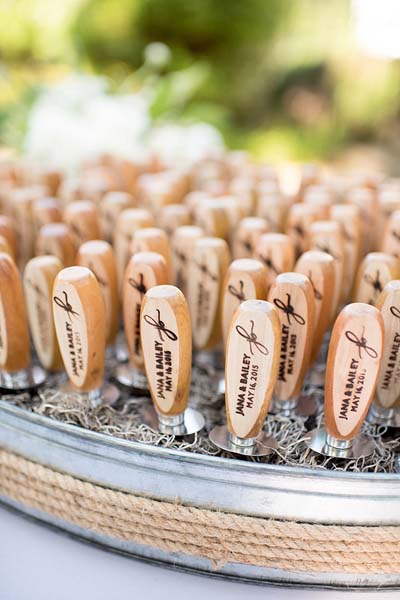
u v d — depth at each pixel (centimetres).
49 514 64
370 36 105
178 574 61
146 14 165
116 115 114
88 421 63
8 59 164
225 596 59
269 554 59
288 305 58
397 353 58
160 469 57
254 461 59
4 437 63
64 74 164
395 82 159
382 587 60
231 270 61
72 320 59
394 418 62
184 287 71
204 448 60
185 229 71
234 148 155
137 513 60
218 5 165
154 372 58
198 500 58
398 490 55
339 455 58
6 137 126
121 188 91
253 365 55
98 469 60
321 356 71
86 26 165
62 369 68
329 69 167
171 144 117
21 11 161
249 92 175
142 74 154
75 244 74
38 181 89
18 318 62
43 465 62
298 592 60
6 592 59
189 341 57
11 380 65
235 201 77
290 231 74
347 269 73
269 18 167
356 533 57
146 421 62
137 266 61
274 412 63
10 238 72
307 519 57
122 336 74
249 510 58
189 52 171
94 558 62
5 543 63
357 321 53
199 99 169
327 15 164
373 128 166
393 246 71
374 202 80
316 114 171
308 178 89
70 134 112
